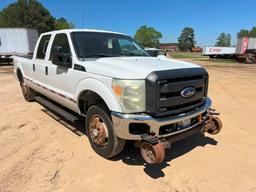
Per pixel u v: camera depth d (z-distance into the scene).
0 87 9.87
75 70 4.18
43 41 5.57
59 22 72.56
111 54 4.66
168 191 3.21
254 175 3.60
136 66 3.58
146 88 3.24
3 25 59.69
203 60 37.84
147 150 3.31
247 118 6.20
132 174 3.57
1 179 3.38
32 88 6.54
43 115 6.03
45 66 5.25
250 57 31.53
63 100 4.73
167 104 3.35
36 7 61.00
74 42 4.44
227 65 27.59
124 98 3.28
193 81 3.64
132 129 3.39
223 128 5.45
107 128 3.72
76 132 4.95
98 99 3.93
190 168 3.76
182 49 137.00
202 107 3.94
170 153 4.24
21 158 3.94
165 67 3.56
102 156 3.98
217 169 3.74
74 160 3.91
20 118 5.80
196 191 3.23
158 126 3.28
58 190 3.18
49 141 4.57
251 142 4.72
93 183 3.35
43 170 3.61
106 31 5.20
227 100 8.34
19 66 7.00
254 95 9.28
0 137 4.73
